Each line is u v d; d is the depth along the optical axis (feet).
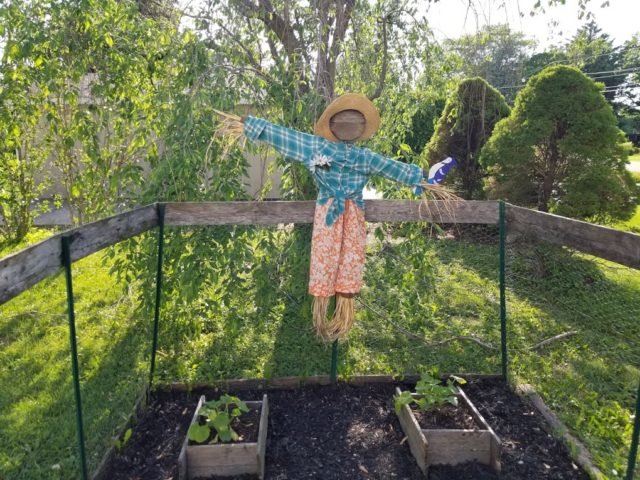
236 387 10.27
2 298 4.95
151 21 12.80
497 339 12.90
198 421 8.38
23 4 13.14
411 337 12.90
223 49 11.31
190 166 10.85
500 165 19.77
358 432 8.84
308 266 11.87
